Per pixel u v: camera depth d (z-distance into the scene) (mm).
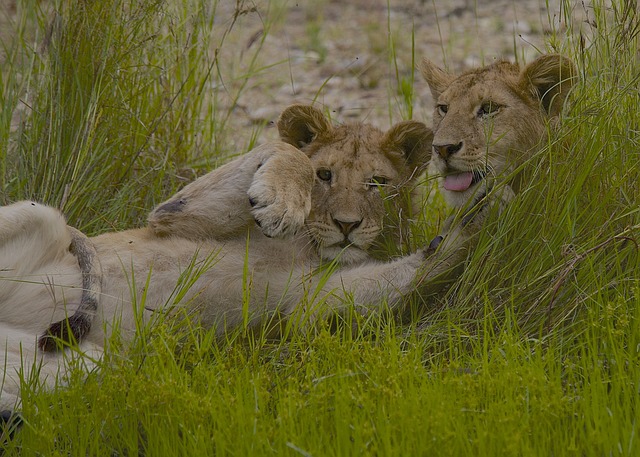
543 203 9820
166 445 7711
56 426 7914
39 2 13648
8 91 12977
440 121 10555
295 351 9023
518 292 9641
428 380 8211
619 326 8758
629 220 9836
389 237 10789
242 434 7512
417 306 9992
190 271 9461
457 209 10320
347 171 10500
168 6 13023
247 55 20656
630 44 10625
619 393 7992
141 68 12773
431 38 21734
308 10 24328
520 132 10273
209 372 8391
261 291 10000
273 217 9375
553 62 10305
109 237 10102
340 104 18297
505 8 23516
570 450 7152
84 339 9289
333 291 9508
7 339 9070
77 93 12219
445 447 7180
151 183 12398
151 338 8953
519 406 7688
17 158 12281
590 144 9914
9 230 9406
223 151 14180
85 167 11883
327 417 7789
